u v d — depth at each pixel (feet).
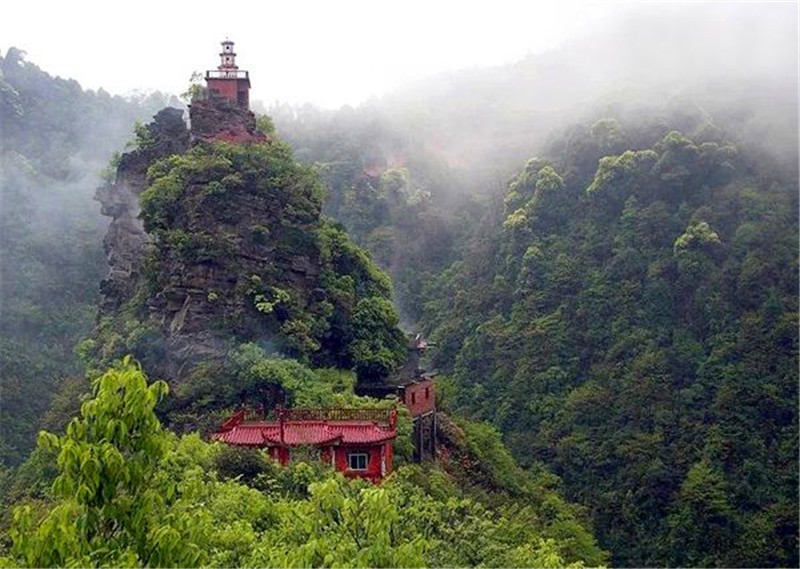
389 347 188.14
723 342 282.15
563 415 280.51
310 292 180.04
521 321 329.52
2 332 333.83
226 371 159.02
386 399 159.94
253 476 114.93
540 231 365.20
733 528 229.04
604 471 256.52
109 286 219.82
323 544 51.21
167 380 167.02
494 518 142.72
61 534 43.14
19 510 44.50
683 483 240.12
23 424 269.23
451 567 83.66
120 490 46.29
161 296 174.91
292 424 131.64
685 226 327.26
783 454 245.45
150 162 216.74
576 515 200.75
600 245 338.75
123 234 218.18
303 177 192.34
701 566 222.69
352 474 128.57
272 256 176.04
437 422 192.95
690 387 275.18
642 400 271.90
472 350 334.44
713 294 297.53
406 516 89.10
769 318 281.13
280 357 163.63
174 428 149.69
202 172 178.81
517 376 305.53
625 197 348.18
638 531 237.45
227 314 168.04
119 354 177.47
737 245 310.86
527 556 89.10
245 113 205.77
